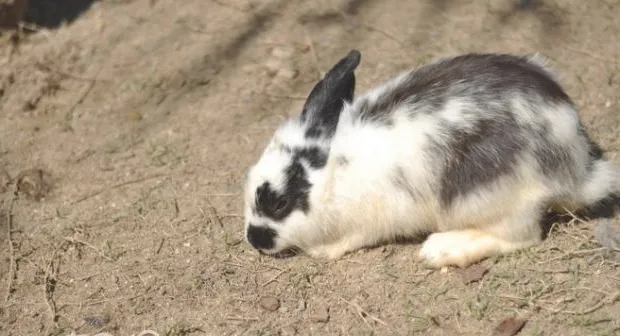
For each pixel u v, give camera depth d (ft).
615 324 3.91
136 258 4.42
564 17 5.43
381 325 4.03
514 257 4.17
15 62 5.49
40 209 4.70
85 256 4.46
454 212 4.12
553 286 4.06
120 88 5.30
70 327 4.19
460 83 4.14
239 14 5.66
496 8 5.53
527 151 4.04
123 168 4.86
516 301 4.03
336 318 4.09
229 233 4.48
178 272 4.33
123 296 4.27
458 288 4.11
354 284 4.20
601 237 4.19
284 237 4.24
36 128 5.13
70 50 5.54
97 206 4.68
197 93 5.23
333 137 4.16
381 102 4.19
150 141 4.99
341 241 4.29
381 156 4.10
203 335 4.09
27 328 4.21
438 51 5.30
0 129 5.14
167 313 4.19
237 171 4.77
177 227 4.53
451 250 4.15
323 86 4.20
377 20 5.54
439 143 4.07
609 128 4.77
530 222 4.12
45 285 4.34
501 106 4.06
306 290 4.20
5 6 5.54
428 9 5.57
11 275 4.41
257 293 4.21
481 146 4.04
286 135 4.21
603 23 5.37
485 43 5.32
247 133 4.97
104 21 5.70
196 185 4.73
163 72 5.36
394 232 4.25
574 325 3.93
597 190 4.24
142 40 5.56
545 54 5.21
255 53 5.41
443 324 4.00
